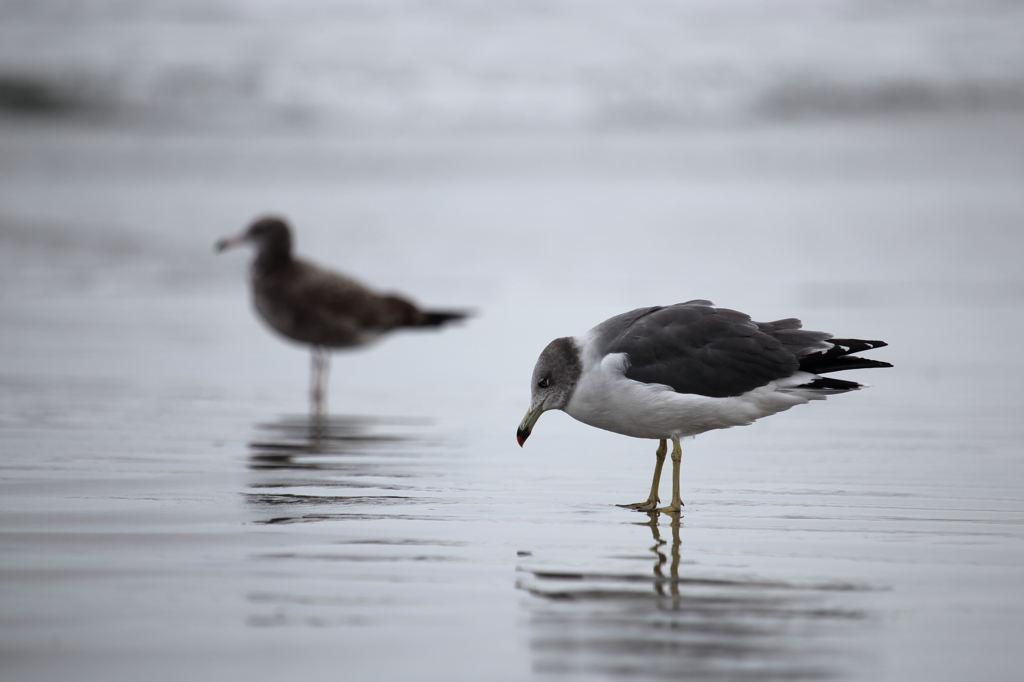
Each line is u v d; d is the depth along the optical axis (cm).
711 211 2995
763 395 799
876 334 1753
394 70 4481
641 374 795
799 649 506
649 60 4788
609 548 682
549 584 602
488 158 3766
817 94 4650
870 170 3681
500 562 646
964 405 1272
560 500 822
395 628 530
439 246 2562
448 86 4406
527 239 2641
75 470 900
